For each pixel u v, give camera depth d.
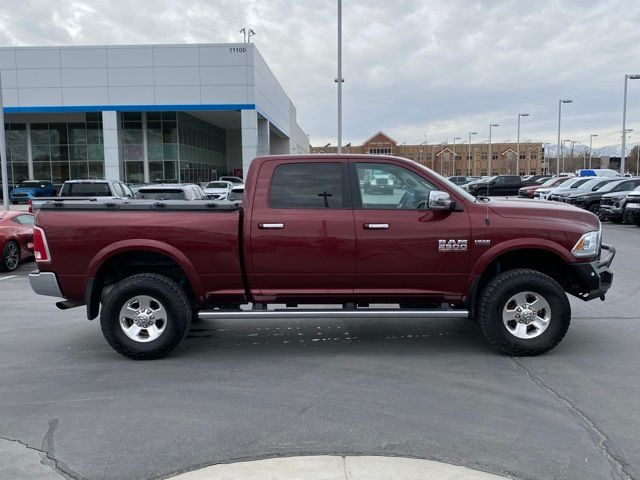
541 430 3.92
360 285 5.57
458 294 5.58
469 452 3.61
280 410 4.32
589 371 5.13
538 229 5.44
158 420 4.16
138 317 5.58
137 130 36.88
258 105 36.25
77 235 5.49
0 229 11.88
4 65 33.62
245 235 5.46
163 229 5.48
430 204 5.29
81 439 3.86
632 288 8.98
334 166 5.57
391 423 4.06
